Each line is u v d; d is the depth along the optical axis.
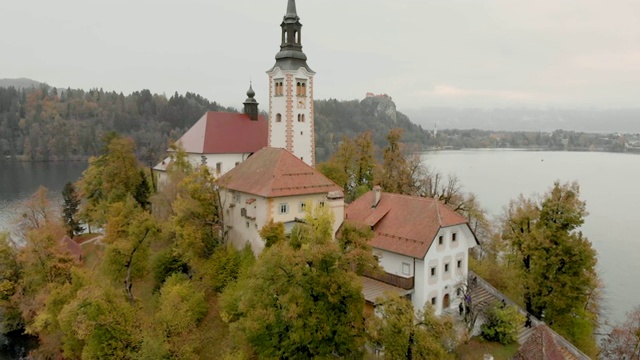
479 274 59.34
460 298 50.25
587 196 169.75
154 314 48.28
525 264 54.59
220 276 49.19
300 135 76.88
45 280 56.91
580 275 50.34
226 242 56.16
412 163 83.56
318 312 33.78
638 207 147.88
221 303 44.16
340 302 34.75
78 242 81.88
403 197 53.00
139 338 43.19
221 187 54.38
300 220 51.47
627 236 111.38
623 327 59.84
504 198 148.12
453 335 35.19
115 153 77.56
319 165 86.19
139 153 189.88
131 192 76.06
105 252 53.94
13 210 116.38
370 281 49.78
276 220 50.44
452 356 33.66
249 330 34.22
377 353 39.25
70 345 47.16
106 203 74.62
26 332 56.84
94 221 77.69
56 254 57.94
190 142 77.69
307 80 76.44
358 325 34.88
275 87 76.19
